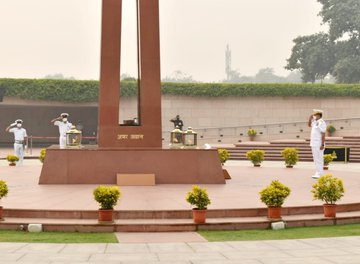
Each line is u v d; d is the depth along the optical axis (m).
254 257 8.72
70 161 17.77
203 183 18.02
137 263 8.30
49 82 47.22
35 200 13.41
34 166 26.19
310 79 68.69
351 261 8.41
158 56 19.00
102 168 17.80
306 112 48.00
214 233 10.99
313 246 9.59
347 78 63.25
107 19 18.73
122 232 11.02
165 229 11.13
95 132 53.56
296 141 38.47
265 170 24.30
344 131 46.81
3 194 11.66
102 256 8.75
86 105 48.25
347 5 63.19
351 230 11.36
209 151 18.27
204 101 47.75
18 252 8.97
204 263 8.31
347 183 18.72
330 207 12.22
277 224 11.48
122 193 15.10
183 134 18.89
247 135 46.69
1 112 52.44
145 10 18.98
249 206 12.54
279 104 47.91
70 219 11.63
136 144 18.70
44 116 53.06
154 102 18.89
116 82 18.70
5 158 34.34
